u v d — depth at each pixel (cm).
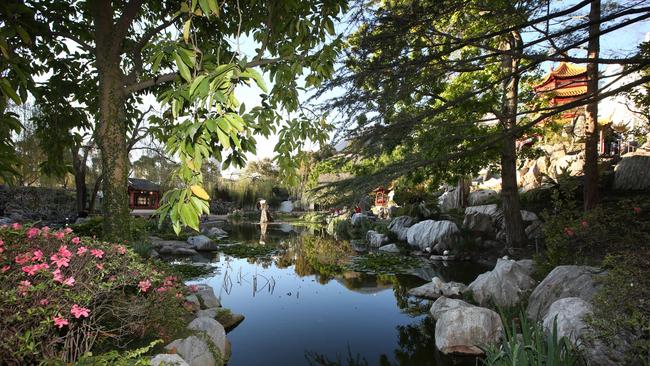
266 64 362
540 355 252
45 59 586
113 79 507
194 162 160
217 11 166
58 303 228
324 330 511
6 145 289
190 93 153
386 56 328
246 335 492
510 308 504
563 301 354
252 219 2980
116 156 505
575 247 543
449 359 412
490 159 977
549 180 1288
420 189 1827
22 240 254
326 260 1048
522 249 962
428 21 310
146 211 2620
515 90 724
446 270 917
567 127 1552
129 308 303
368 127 349
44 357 221
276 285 774
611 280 255
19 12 345
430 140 405
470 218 1298
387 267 954
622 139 1450
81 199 1482
